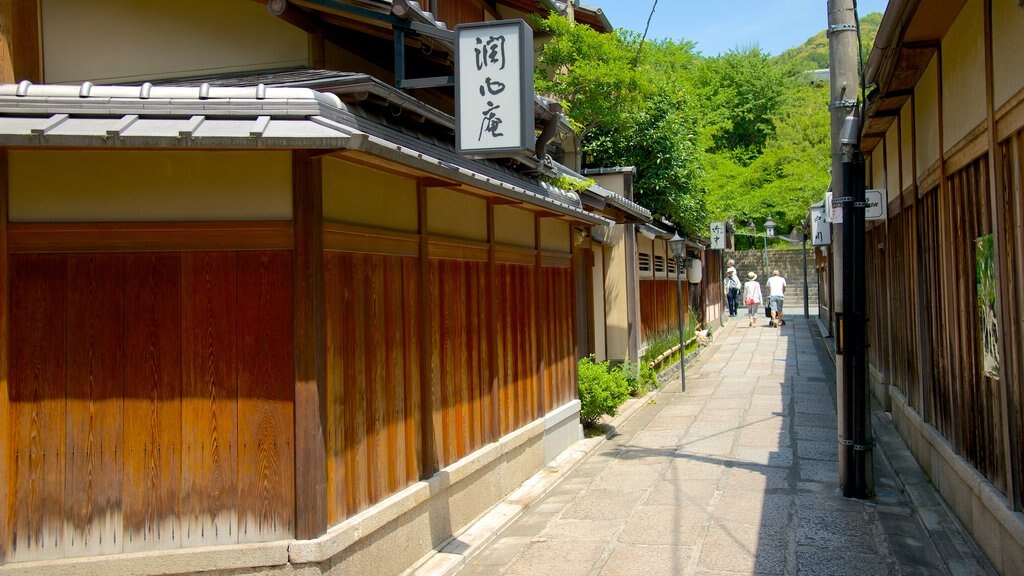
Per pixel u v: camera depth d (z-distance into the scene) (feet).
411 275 19.94
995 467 17.97
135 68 24.23
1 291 14.26
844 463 25.00
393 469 18.51
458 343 22.80
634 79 44.42
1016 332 16.03
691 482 27.37
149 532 14.85
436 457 20.88
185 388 15.02
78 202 14.70
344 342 16.48
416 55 24.32
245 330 15.16
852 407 24.98
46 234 14.58
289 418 15.15
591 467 30.55
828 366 58.13
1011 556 16.47
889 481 26.73
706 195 66.80
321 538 15.02
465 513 22.40
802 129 121.19
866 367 25.09
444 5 32.94
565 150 48.01
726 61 143.13
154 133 12.74
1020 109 14.92
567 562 19.85
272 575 14.89
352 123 15.02
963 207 20.03
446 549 20.47
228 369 15.14
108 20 24.38
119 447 14.82
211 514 15.02
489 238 25.20
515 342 27.53
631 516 23.63
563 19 42.83
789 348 71.10
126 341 14.88
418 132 19.43
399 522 18.35
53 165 14.65
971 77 18.51
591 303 47.01
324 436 15.39
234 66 23.81
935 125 22.62
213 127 13.05
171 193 14.98
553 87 45.34
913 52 22.26
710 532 21.72
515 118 19.43
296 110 13.60
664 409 43.29
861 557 19.45
